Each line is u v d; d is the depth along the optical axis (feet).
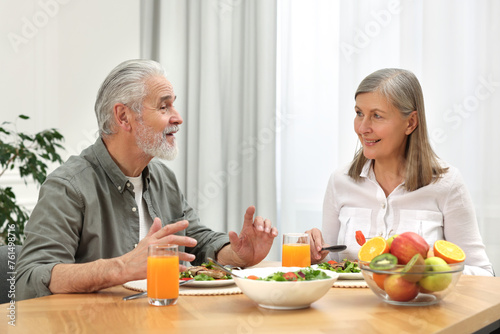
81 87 10.32
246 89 10.75
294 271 4.09
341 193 6.64
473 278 4.84
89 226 5.10
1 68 9.27
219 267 4.64
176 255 3.80
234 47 10.82
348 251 6.28
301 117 10.20
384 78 5.90
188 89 11.21
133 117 5.36
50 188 5.00
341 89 9.73
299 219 10.21
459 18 8.79
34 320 3.35
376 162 6.35
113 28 10.81
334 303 3.82
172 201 6.21
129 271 4.09
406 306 3.73
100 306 3.73
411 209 6.16
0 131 8.54
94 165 5.39
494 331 4.37
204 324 3.23
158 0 11.48
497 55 8.52
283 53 10.35
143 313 3.51
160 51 11.38
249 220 5.35
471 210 6.07
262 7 10.41
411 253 3.73
